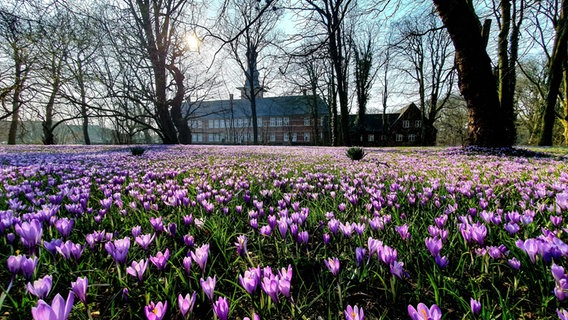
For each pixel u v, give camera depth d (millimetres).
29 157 8875
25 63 13234
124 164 6746
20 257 1158
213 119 80938
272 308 1207
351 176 4637
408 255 1580
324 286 1368
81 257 1574
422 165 6277
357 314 893
